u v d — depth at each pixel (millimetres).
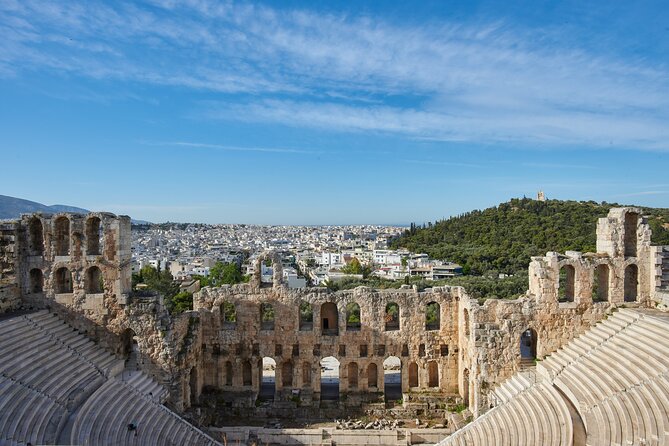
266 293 52812
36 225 47875
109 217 46688
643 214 47562
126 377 44625
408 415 50438
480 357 46031
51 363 39656
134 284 116812
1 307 44219
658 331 40125
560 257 47656
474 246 167125
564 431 35312
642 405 33531
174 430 41531
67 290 49406
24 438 31578
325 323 56969
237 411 50781
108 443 35375
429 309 83688
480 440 40031
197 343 51094
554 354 46625
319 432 45844
